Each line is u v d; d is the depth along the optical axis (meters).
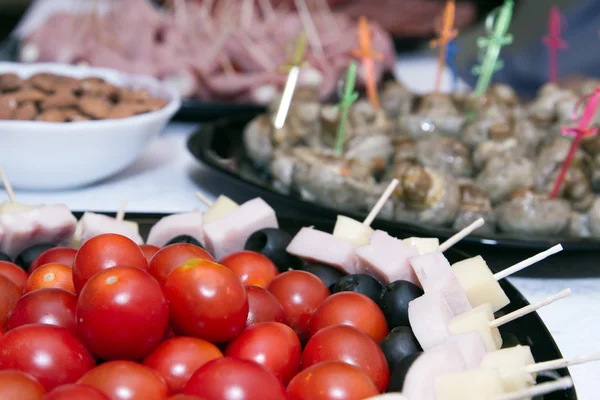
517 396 0.28
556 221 0.49
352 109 0.64
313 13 1.01
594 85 0.67
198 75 0.82
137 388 0.27
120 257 0.31
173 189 0.57
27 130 0.50
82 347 0.29
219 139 0.65
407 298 0.34
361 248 0.37
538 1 1.15
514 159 0.54
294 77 0.45
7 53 0.93
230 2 0.94
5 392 0.26
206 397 0.27
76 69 0.67
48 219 0.39
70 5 1.16
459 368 0.29
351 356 0.30
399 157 0.57
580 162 0.55
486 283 0.35
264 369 0.28
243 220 0.40
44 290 0.31
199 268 0.30
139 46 0.84
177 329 0.31
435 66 1.13
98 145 0.53
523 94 1.00
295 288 0.35
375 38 0.91
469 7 1.23
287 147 0.59
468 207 0.50
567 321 0.41
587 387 0.35
